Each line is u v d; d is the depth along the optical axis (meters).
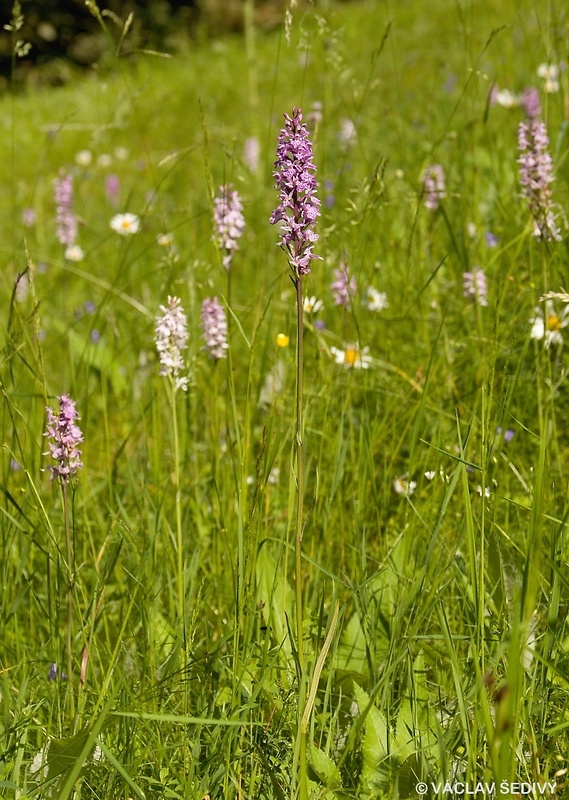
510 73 6.38
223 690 2.51
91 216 8.43
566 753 2.20
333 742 2.36
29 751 2.46
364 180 3.54
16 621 2.80
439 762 2.20
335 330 4.43
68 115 4.68
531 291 3.78
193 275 4.12
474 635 2.34
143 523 3.24
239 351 4.72
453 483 2.41
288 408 3.90
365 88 4.57
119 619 3.00
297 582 2.11
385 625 2.68
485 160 5.66
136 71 15.30
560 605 2.52
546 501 2.85
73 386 3.91
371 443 3.28
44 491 3.75
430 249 4.89
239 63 14.36
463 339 4.11
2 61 18.55
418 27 13.12
